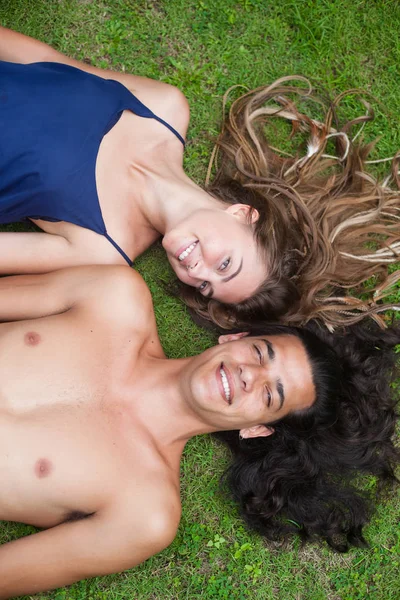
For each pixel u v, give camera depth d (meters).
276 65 3.63
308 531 3.31
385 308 3.35
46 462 2.55
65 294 2.79
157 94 3.10
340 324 3.32
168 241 2.87
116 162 2.94
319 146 3.46
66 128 2.77
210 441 3.40
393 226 3.45
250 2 3.58
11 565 2.60
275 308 3.08
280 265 3.03
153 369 2.89
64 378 2.63
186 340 3.46
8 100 2.71
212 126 3.55
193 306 3.34
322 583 3.42
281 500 3.24
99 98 2.87
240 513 3.33
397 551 3.47
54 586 2.72
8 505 2.57
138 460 2.72
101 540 2.62
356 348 3.27
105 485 2.62
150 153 3.03
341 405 3.14
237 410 2.70
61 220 2.87
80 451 2.60
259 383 2.72
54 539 2.63
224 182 3.28
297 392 2.83
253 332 3.04
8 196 2.80
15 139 2.70
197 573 3.32
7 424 2.52
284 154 3.58
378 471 3.36
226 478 3.36
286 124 3.61
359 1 3.66
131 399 2.81
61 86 2.81
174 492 2.76
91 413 2.67
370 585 3.46
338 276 3.26
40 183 2.76
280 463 3.21
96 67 3.22
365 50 3.68
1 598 2.69
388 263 3.39
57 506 2.62
